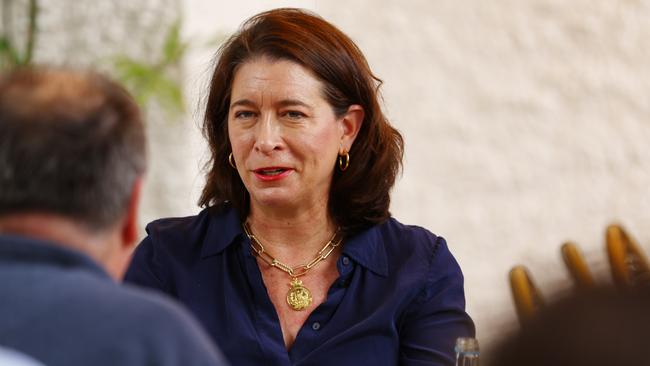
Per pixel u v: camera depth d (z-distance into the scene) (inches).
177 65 446.6
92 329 129.1
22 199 139.5
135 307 132.9
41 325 128.6
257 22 251.8
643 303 93.8
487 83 477.4
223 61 253.6
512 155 478.3
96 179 142.3
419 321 255.1
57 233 140.9
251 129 245.0
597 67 473.7
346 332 246.5
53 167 139.5
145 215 455.2
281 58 242.8
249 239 255.9
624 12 470.3
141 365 128.9
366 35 479.5
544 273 117.0
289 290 254.4
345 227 260.5
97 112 144.8
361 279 255.9
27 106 142.3
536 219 478.9
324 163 247.1
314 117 243.8
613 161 474.6
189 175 454.9
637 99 472.7
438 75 479.8
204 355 133.3
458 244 482.9
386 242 263.4
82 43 446.9
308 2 476.4
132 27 449.4
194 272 257.0
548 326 94.7
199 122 273.3
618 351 91.0
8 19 445.1
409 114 479.8
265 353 244.7
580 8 471.8
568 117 475.5
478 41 477.1
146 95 412.5
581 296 95.6
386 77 479.8
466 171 480.1
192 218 269.9
